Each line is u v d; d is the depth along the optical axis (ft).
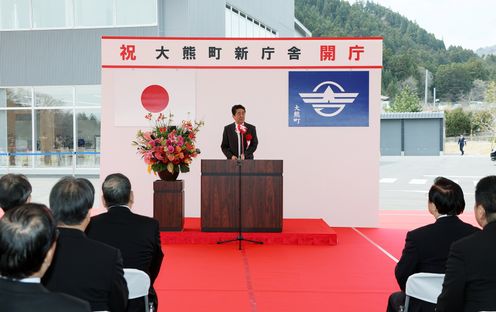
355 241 22.74
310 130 26.50
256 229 21.89
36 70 51.60
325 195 26.58
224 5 55.67
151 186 26.53
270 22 72.69
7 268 4.82
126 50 26.37
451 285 6.97
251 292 15.10
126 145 26.48
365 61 26.18
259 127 26.63
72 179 7.79
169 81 26.45
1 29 51.80
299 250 20.79
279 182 21.77
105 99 26.45
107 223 9.70
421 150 116.88
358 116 26.37
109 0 49.93
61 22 51.16
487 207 7.30
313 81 26.40
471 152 151.94
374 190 26.43
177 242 21.85
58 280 6.88
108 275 7.04
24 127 53.06
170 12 48.44
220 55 26.48
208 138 26.73
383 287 15.64
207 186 21.77
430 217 30.35
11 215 5.01
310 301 14.28
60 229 7.25
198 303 14.07
